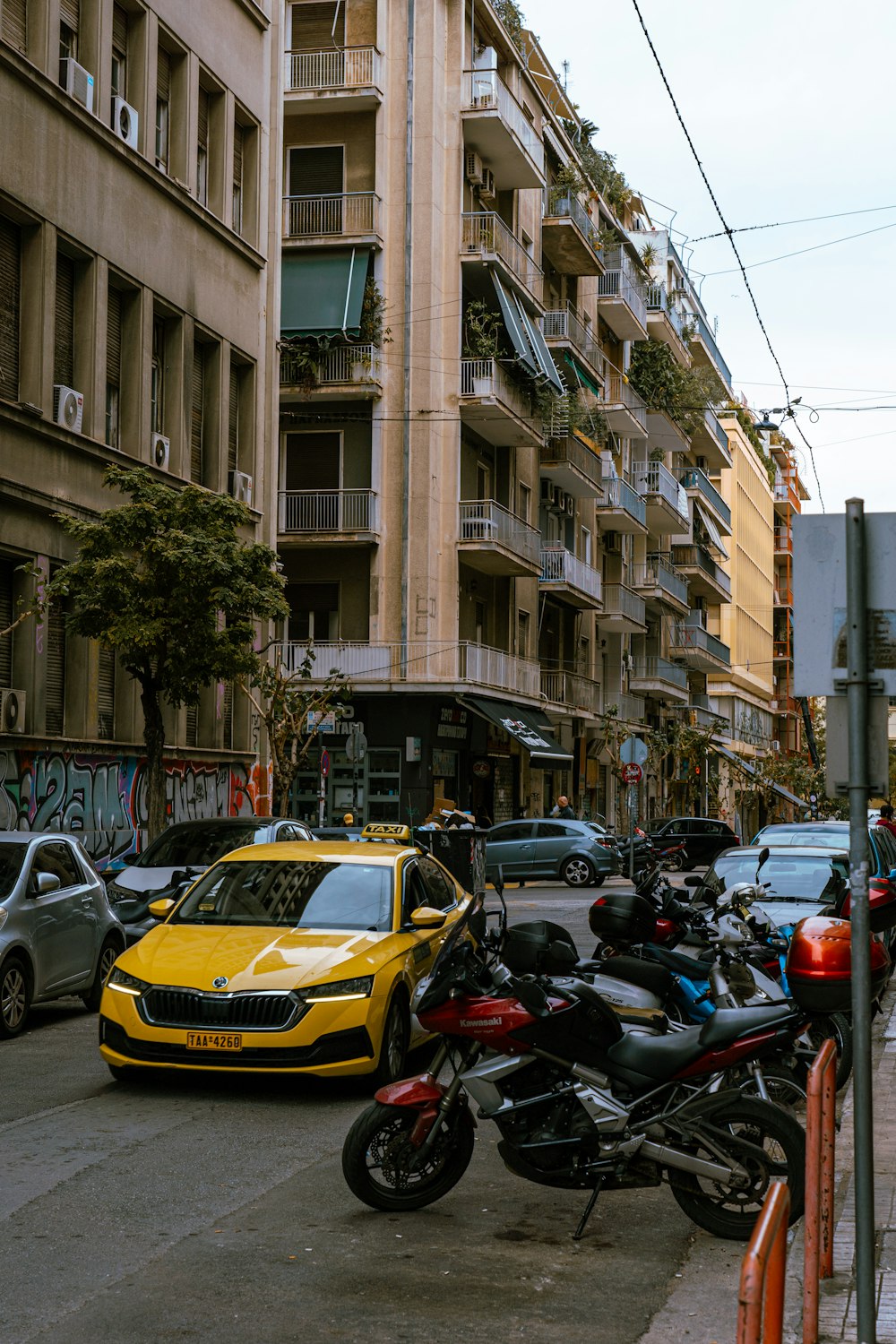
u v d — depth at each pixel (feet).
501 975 23.70
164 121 89.10
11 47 69.41
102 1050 34.17
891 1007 51.31
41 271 73.20
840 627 16.67
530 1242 23.04
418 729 129.39
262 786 102.17
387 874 38.34
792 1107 27.43
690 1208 23.40
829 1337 17.71
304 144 133.59
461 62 134.82
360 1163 24.09
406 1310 19.54
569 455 157.89
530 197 156.15
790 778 271.69
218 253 93.97
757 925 37.24
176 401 88.28
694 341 236.43
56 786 73.92
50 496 73.36
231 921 36.99
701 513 245.65
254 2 98.94
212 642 63.82
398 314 131.44
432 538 130.52
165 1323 18.72
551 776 167.02
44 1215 23.67
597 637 185.78
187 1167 27.09
